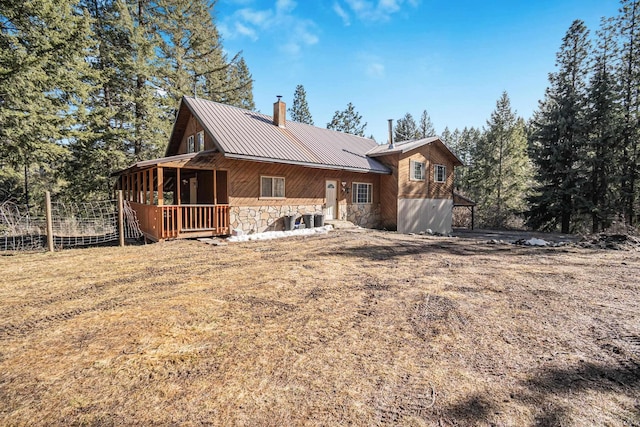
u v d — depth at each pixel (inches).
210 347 116.1
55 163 593.3
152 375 98.2
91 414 80.5
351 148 644.1
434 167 705.0
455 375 98.1
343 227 529.7
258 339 122.6
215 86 874.8
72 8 527.2
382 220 644.7
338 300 168.4
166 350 113.9
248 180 432.5
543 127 732.7
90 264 249.8
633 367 104.0
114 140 604.1
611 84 649.0
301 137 553.9
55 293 179.3
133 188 489.7
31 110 437.1
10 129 420.8
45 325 136.3
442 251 321.4
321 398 86.3
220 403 84.3
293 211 488.7
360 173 606.2
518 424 76.6
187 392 89.3
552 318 144.6
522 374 99.0
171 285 195.2
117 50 600.7
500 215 913.5
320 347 116.2
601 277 217.0
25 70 409.4
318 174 524.7
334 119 1427.2
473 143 1711.4
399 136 1676.9
